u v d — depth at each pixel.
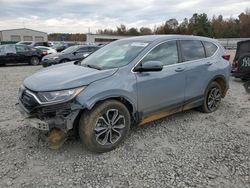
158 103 4.36
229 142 4.14
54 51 20.23
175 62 4.65
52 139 3.56
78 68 4.16
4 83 9.52
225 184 3.04
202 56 5.25
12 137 4.25
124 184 3.05
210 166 3.42
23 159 3.58
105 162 3.52
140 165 3.45
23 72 13.41
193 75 4.88
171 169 3.35
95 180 3.12
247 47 8.91
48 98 3.36
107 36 65.00
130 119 4.04
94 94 3.49
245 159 3.59
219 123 4.98
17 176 3.19
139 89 4.01
